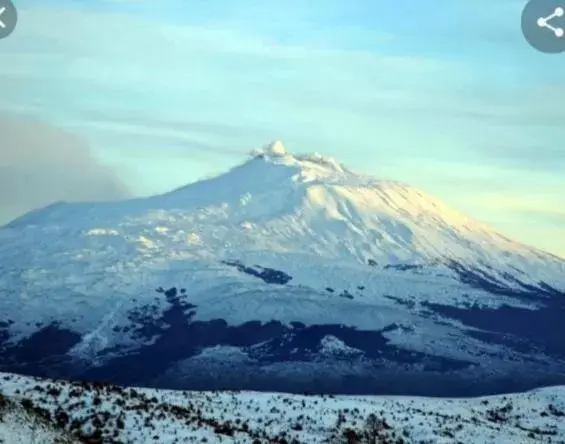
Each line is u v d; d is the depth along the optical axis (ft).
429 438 259.60
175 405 239.91
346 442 241.14
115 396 226.99
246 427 236.02
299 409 264.72
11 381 224.53
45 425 199.11
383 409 282.77
